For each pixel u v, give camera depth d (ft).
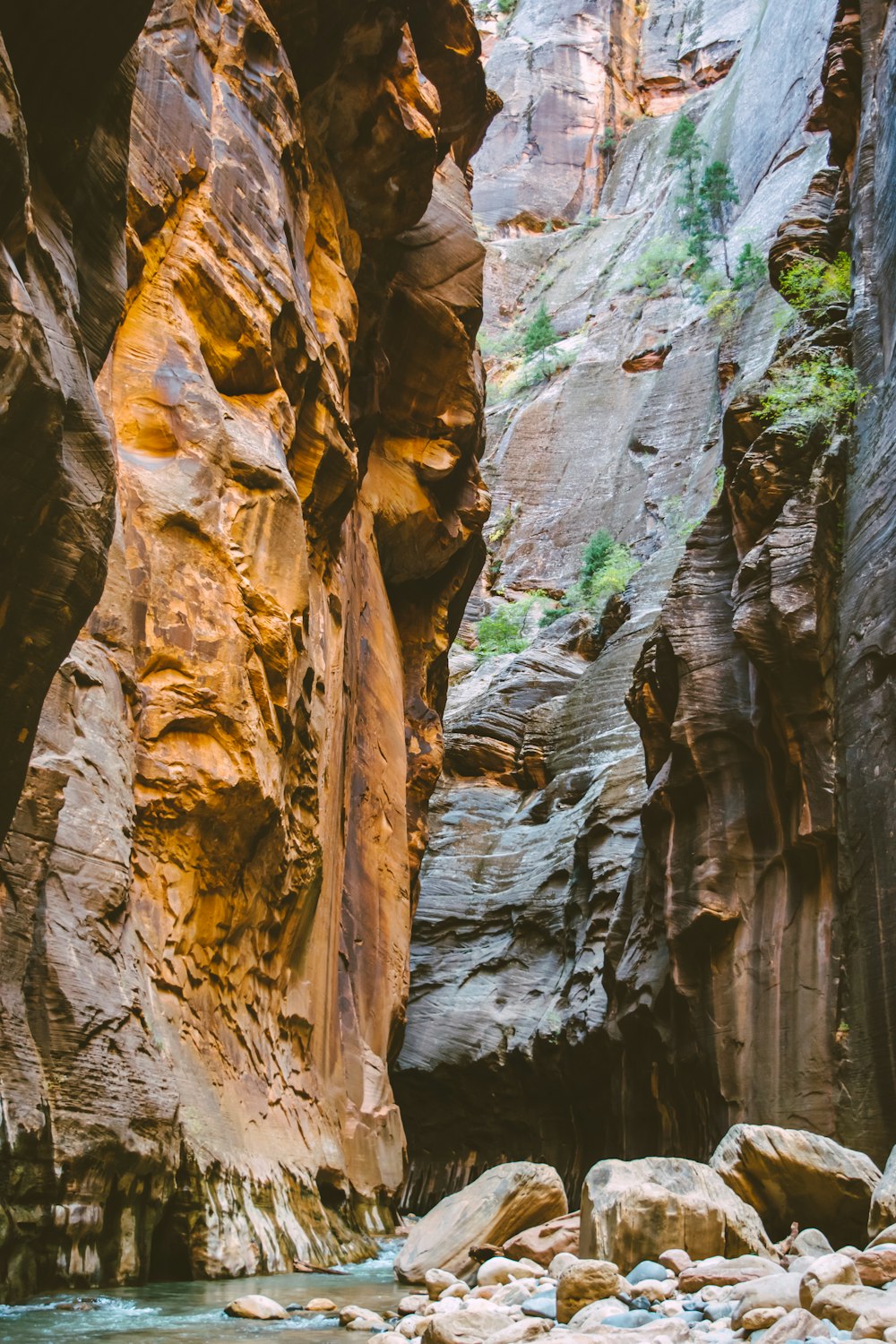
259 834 35.86
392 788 64.44
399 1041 62.95
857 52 74.18
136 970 28.09
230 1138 31.27
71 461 18.20
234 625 35.58
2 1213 20.58
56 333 17.93
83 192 20.04
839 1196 27.86
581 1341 15.87
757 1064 54.44
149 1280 25.95
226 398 40.09
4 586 17.57
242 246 41.42
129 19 18.86
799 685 55.62
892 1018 47.55
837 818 53.42
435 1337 17.52
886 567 54.08
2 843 18.99
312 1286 27.22
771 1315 17.12
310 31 49.67
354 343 59.57
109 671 30.76
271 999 38.78
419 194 58.49
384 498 66.95
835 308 68.54
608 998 75.82
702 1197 23.91
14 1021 22.31
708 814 60.90
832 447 60.64
